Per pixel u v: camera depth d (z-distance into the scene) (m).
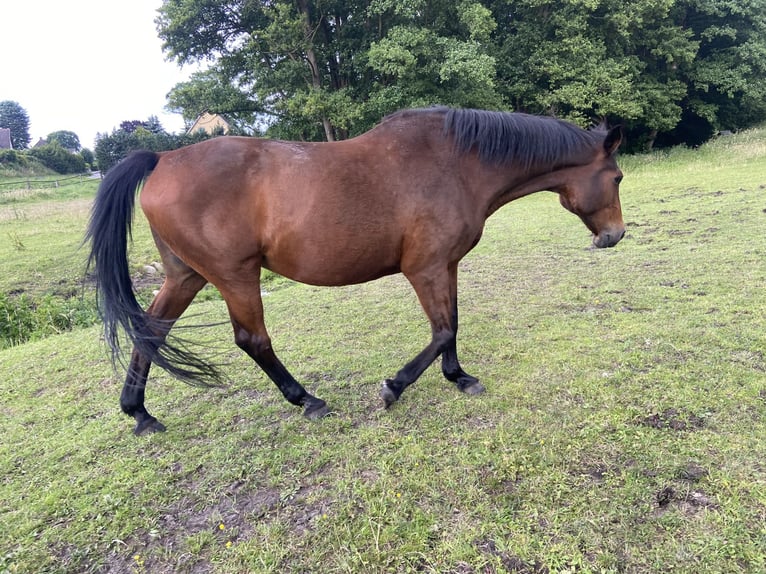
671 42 16.56
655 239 5.96
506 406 2.51
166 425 2.68
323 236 2.20
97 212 2.25
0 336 5.32
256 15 13.16
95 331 4.79
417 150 2.32
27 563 1.75
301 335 3.99
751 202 7.28
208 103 13.62
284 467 2.20
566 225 7.81
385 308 4.53
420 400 2.67
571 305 4.02
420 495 1.90
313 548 1.70
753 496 1.70
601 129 2.82
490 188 2.48
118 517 1.94
